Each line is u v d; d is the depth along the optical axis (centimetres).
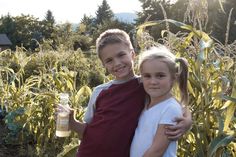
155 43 345
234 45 341
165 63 221
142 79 230
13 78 598
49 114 491
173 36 338
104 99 253
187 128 221
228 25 334
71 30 3073
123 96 245
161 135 217
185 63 241
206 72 307
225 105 292
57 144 486
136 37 354
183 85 243
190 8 322
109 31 257
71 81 511
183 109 232
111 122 239
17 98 570
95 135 244
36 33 4481
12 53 974
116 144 236
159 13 3419
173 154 224
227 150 313
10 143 521
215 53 322
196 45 322
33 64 941
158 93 223
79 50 1166
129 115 238
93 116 257
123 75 247
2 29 4784
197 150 300
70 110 272
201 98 301
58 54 1059
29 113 508
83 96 526
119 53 245
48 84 565
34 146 510
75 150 371
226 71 326
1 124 588
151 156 216
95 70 990
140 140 226
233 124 316
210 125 309
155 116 223
